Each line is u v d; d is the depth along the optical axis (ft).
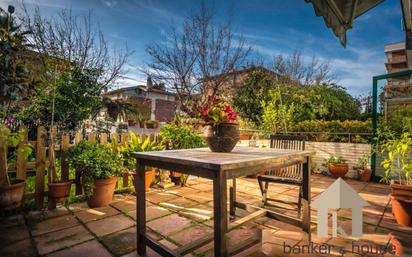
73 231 8.00
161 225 8.54
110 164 10.50
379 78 15.67
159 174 13.80
